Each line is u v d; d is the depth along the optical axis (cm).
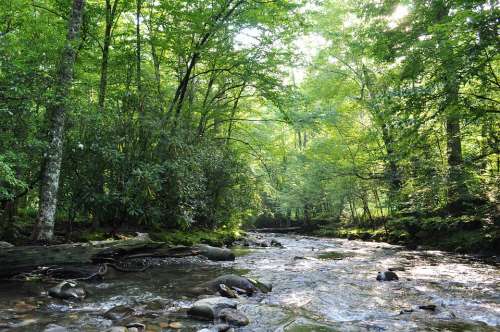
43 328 541
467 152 1867
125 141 1136
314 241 2553
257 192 2200
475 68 1173
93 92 1616
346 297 791
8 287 755
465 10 1142
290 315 650
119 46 1497
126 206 1151
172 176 1215
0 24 1136
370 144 2550
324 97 2583
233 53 1716
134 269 1019
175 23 1564
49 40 1063
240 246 1911
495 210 1517
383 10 1891
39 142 841
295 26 1695
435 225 1908
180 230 1588
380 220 2858
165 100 1580
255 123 2772
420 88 1298
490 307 718
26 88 793
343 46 2419
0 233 953
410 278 1015
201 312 618
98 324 569
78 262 904
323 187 3081
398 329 583
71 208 1084
